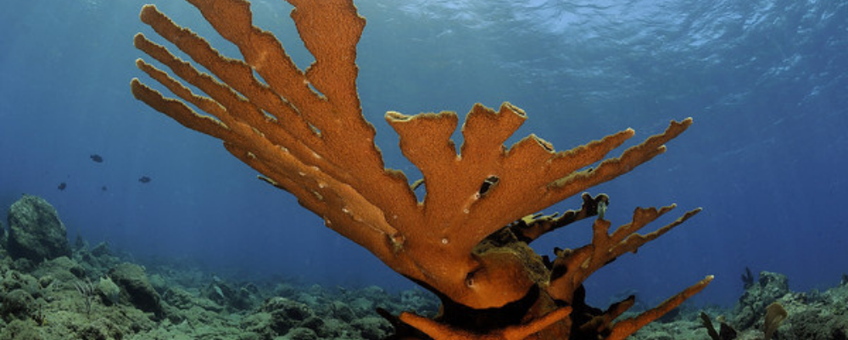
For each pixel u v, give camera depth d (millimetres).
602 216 1687
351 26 889
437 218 1267
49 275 8297
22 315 5918
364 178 1188
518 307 1537
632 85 33875
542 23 28203
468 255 1414
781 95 36094
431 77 36000
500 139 1077
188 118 1321
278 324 8852
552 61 31672
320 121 1064
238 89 1059
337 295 18922
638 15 26859
